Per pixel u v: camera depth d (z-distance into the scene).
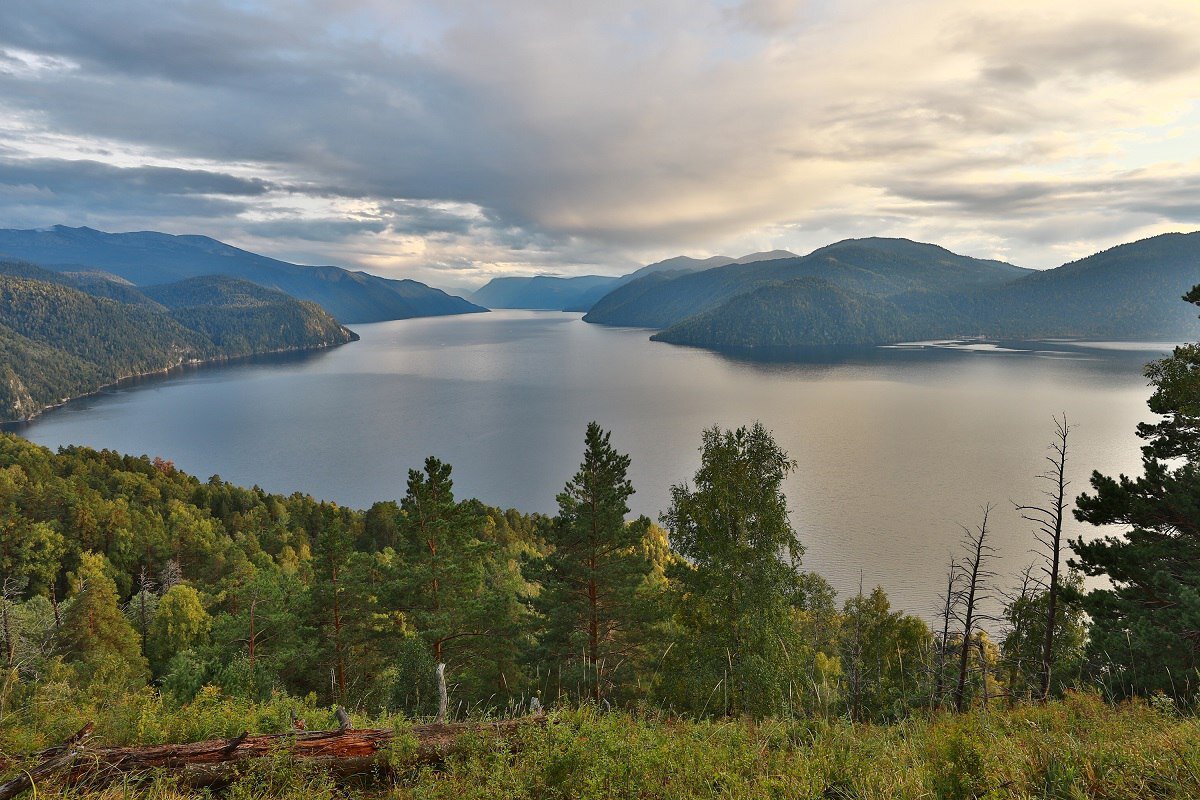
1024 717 7.30
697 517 20.92
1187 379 16.47
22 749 5.70
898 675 20.47
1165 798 4.14
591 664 21.17
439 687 7.46
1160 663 14.09
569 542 23.69
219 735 7.12
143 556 74.06
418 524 26.20
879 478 148.38
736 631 19.28
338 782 5.70
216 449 199.75
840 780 5.22
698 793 5.23
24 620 28.33
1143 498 16.56
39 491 79.25
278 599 28.73
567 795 5.32
